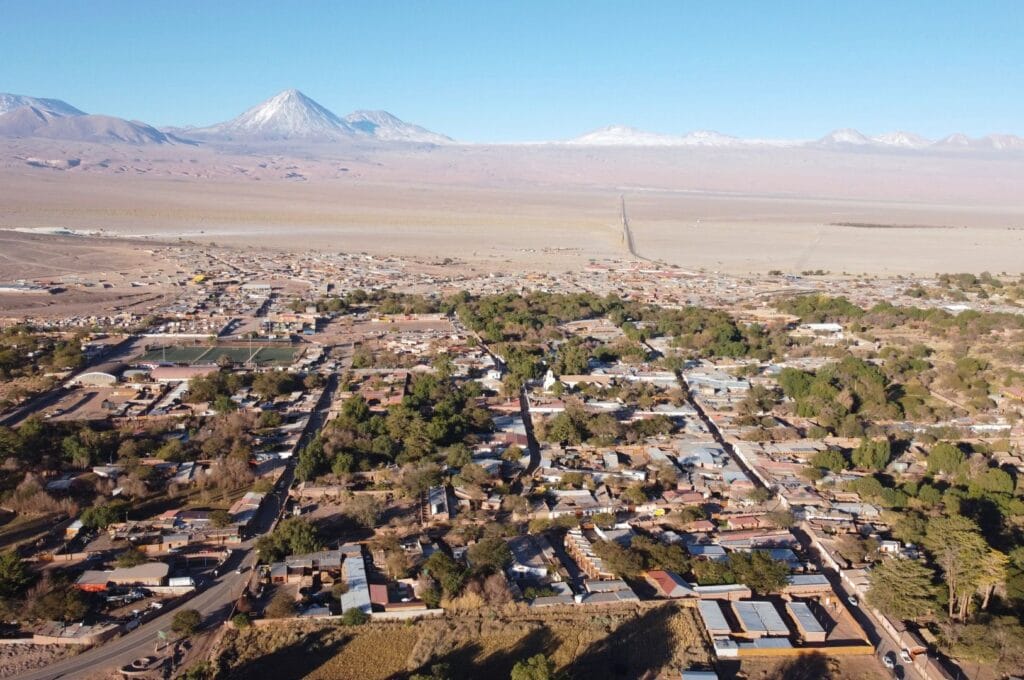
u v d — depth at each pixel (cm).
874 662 10181
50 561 11856
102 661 9750
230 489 14388
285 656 9944
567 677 9369
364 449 15638
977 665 10138
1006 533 13175
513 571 11750
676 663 9988
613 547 12150
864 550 12425
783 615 11025
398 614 10700
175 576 11569
